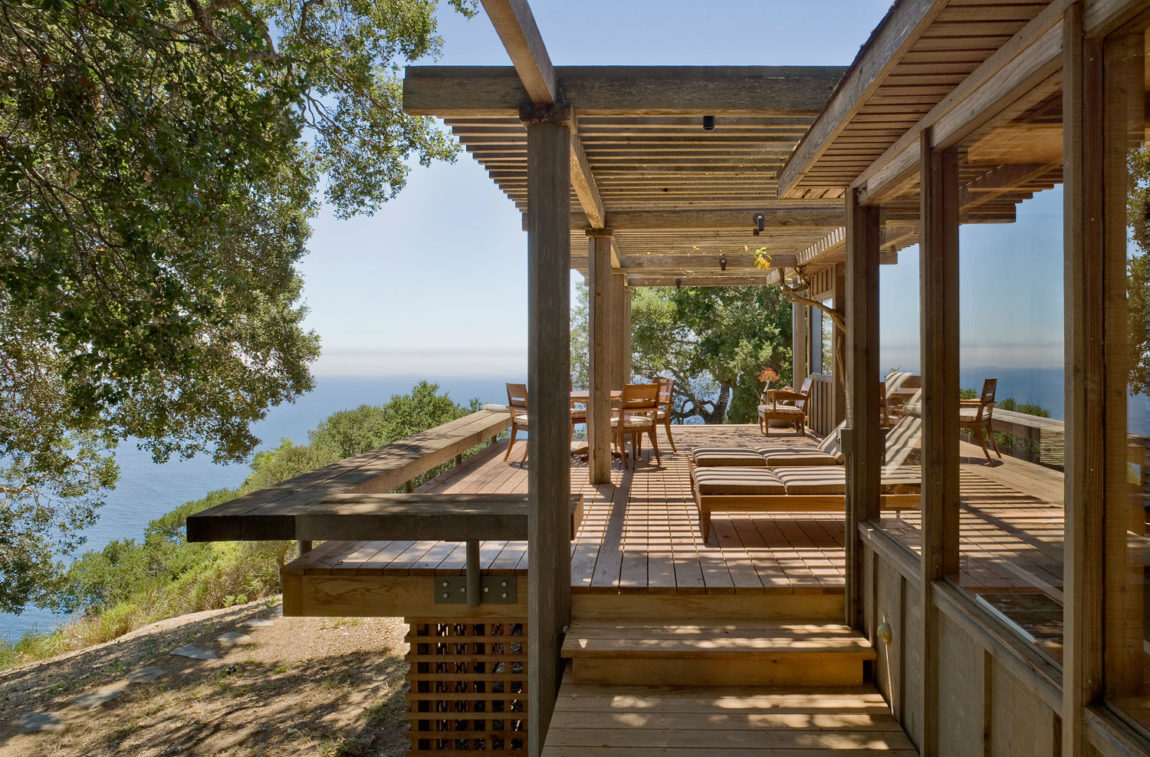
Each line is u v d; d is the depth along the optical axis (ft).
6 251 17.85
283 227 38.86
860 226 12.64
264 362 39.70
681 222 22.22
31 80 17.16
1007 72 6.89
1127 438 5.23
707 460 19.11
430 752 13.98
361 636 26.18
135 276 20.97
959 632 8.38
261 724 19.44
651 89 11.90
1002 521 7.39
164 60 18.97
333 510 12.74
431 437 23.17
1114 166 5.33
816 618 12.84
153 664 24.62
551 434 11.95
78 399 19.85
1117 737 5.07
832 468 17.80
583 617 12.94
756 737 9.86
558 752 9.46
